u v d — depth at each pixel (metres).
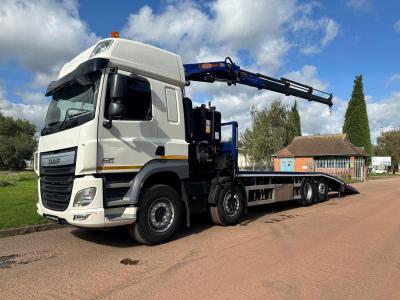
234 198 8.95
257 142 41.06
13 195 14.02
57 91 7.30
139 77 6.80
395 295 4.55
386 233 8.14
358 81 55.66
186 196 7.54
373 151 77.69
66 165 6.30
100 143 6.17
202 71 9.45
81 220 6.00
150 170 6.75
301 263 5.78
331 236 7.74
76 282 4.94
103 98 6.27
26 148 74.12
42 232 8.20
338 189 15.91
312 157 46.50
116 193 6.47
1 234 7.75
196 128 8.44
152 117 6.98
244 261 5.86
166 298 4.38
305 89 13.09
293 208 12.34
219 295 4.48
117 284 4.85
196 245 6.89
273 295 4.49
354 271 5.43
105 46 6.78
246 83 10.89
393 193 19.14
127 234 7.90
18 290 4.68
